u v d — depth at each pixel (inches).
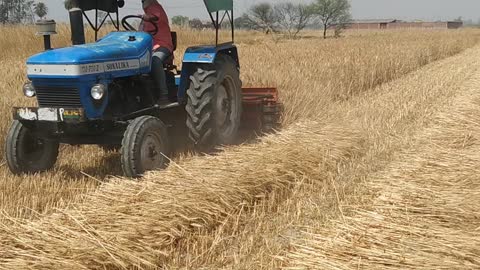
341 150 239.1
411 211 158.9
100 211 155.4
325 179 205.9
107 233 140.4
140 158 197.6
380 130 288.8
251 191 183.2
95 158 248.2
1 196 184.2
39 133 208.7
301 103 337.7
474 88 449.7
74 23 223.6
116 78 210.7
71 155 251.6
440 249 127.8
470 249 127.6
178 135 251.6
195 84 233.3
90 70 194.7
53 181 205.5
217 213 164.1
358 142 258.4
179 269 135.3
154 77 230.4
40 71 195.5
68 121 194.4
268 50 694.5
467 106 347.3
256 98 293.0
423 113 337.1
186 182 179.0
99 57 198.7
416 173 203.0
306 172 208.1
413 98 399.5
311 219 164.9
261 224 163.2
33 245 132.0
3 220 154.8
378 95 431.2
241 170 194.9
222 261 139.1
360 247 130.5
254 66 471.8
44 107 198.2
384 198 171.5
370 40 1104.8
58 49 201.5
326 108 353.7
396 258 123.4
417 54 736.3
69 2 233.6
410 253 125.9
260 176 191.8
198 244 149.3
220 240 149.2
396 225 145.0
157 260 137.6
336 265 122.0
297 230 157.9
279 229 157.6
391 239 134.7
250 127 284.8
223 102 250.5
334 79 443.8
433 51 879.7
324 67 477.4
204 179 181.5
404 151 245.6
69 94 195.9
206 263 138.9
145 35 226.4
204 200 167.0
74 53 194.1
